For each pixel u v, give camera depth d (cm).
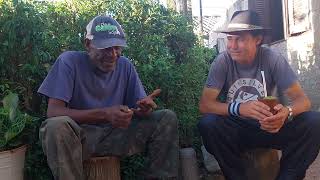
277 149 145
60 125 118
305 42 202
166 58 186
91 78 140
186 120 190
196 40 213
